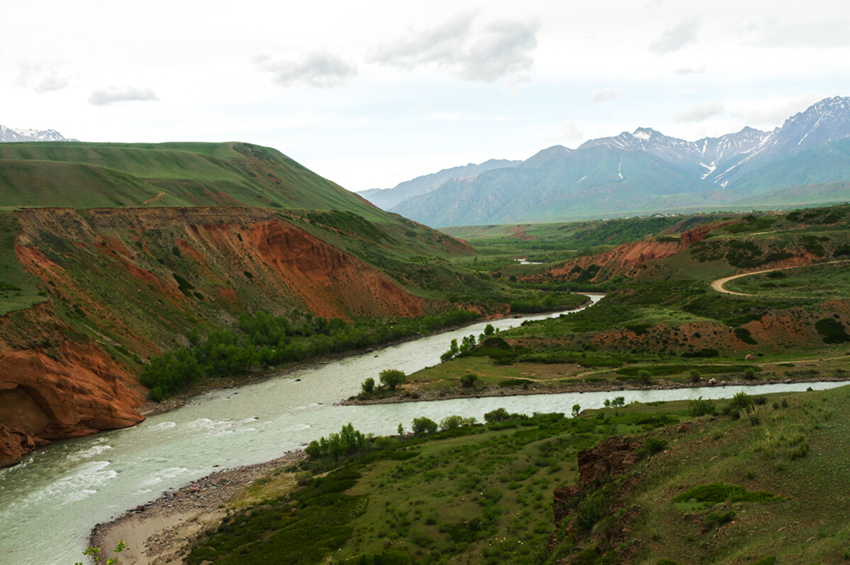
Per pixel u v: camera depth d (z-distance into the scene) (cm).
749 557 1998
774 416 3253
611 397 8931
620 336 12269
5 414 7200
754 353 10794
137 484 6153
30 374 7406
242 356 11275
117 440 7631
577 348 12400
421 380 10488
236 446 7319
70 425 7719
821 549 1869
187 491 5903
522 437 6222
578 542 2838
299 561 3922
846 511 2098
